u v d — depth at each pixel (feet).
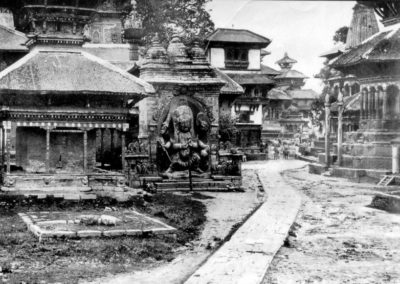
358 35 164.86
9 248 60.34
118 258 58.18
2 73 90.99
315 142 231.30
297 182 156.25
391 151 159.02
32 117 90.68
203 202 108.47
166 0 163.32
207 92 134.72
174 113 132.26
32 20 97.50
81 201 88.43
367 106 171.73
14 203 85.30
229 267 56.34
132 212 83.41
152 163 130.31
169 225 77.25
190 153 132.36
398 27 156.25
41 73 92.43
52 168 94.63
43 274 51.78
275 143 251.80
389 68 160.25
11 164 100.42
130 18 171.53
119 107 95.25
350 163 170.71
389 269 59.06
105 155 131.44
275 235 74.84
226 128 167.12
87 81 92.99
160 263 57.93
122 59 164.96
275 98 257.55
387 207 102.58
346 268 59.36
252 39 230.07
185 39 157.17
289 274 56.39
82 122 93.25
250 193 126.00
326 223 88.53
